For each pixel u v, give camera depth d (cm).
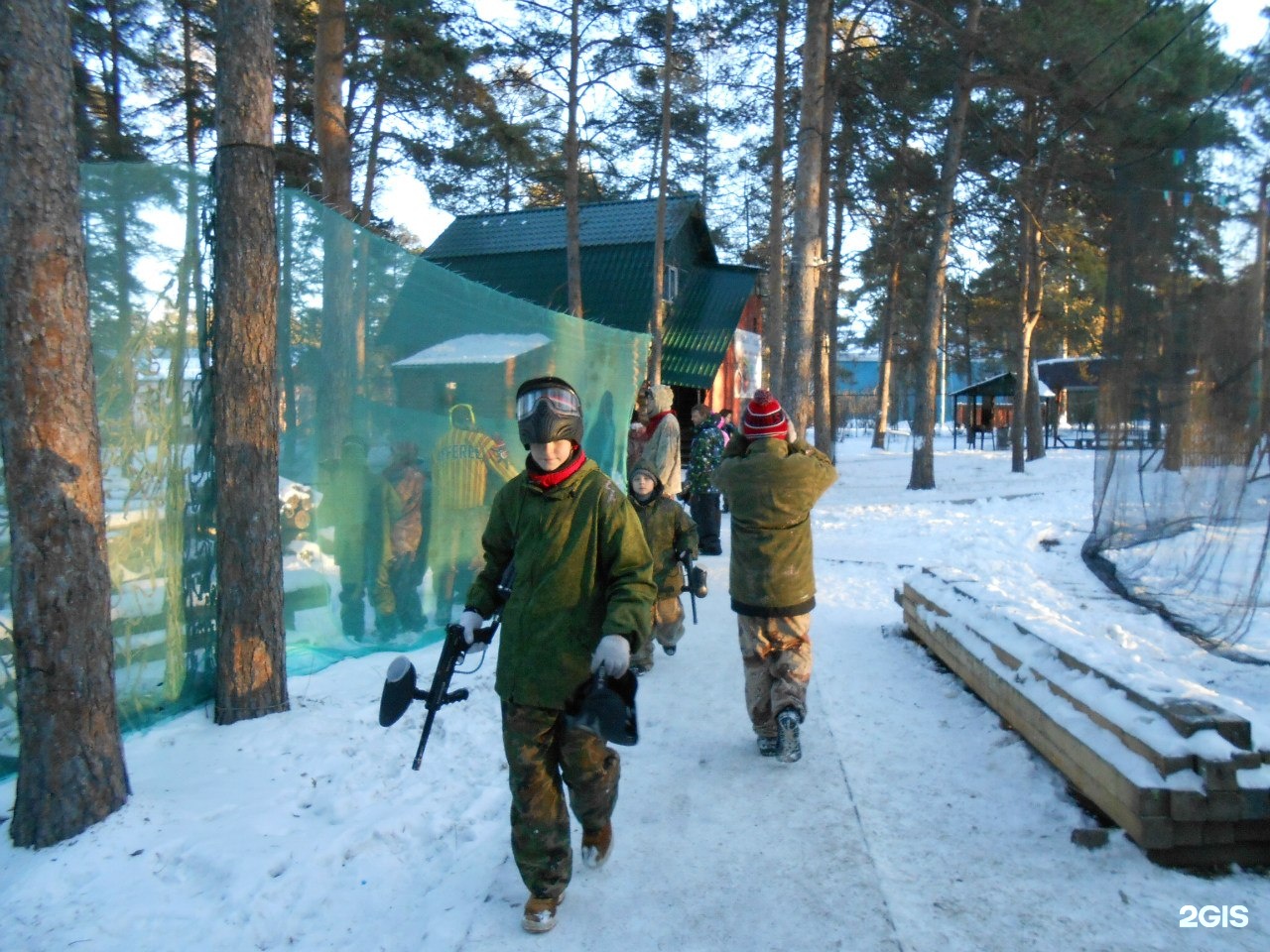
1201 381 531
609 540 326
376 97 1659
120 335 487
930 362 1858
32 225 376
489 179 2491
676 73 2000
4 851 389
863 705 543
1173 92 666
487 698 566
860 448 3944
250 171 506
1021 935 312
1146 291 591
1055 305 3006
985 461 2747
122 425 489
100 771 401
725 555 1109
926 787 429
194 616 529
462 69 1544
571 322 939
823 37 1360
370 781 450
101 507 405
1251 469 496
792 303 1373
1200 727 332
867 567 973
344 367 626
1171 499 573
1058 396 4062
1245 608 499
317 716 523
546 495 331
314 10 1714
